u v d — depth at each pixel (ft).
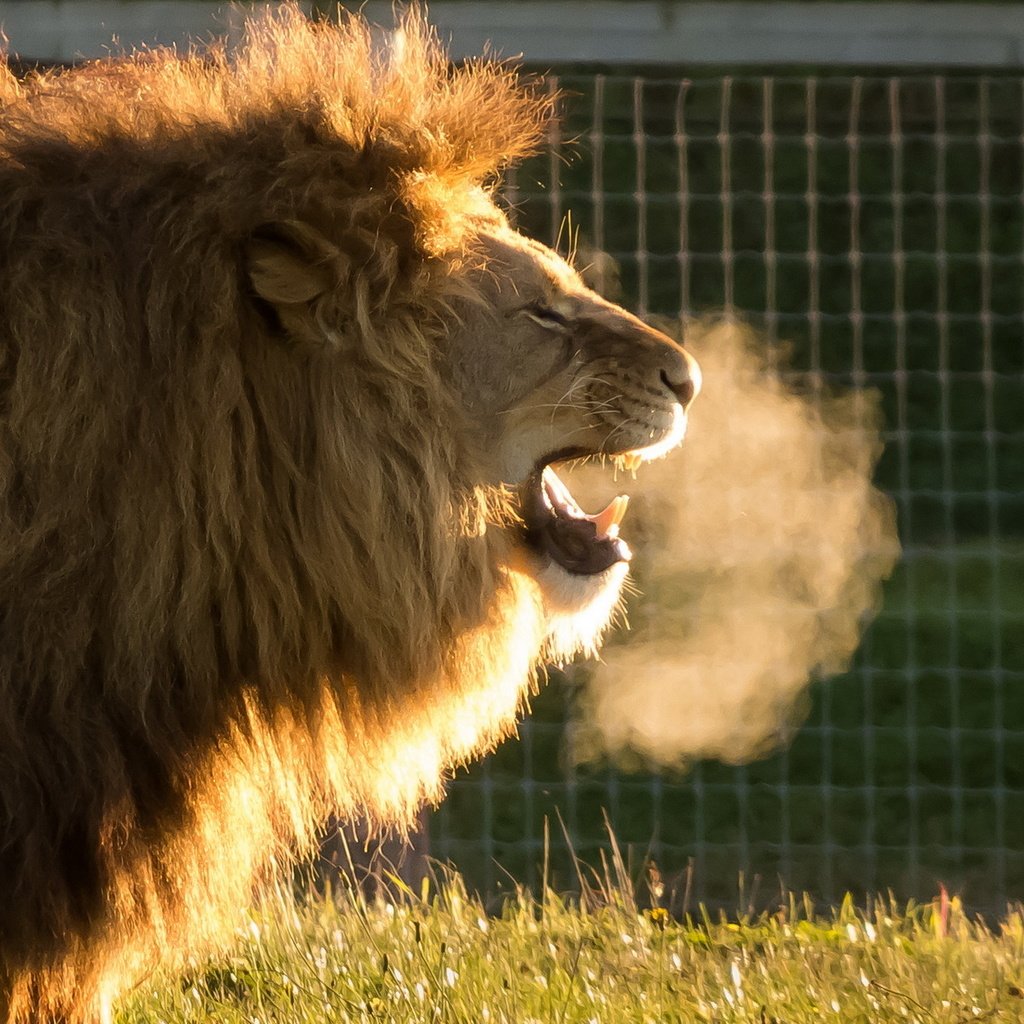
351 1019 31.14
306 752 25.79
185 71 27.50
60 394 23.50
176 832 25.02
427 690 25.86
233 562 24.43
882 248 85.81
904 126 85.40
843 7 76.33
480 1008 31.04
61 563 23.65
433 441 25.44
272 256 24.21
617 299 66.69
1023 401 85.71
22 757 23.67
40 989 25.16
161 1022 31.91
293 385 24.72
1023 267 86.02
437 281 25.67
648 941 36.52
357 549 24.95
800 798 67.67
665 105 80.59
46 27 63.00
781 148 84.02
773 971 33.76
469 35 73.41
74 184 24.57
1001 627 76.23
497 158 26.94
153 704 24.31
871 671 64.59
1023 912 42.80
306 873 47.29
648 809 66.03
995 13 76.84
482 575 26.37
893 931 37.78
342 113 25.11
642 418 27.84
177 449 23.95
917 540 82.79
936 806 68.33
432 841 57.57
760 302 83.35
